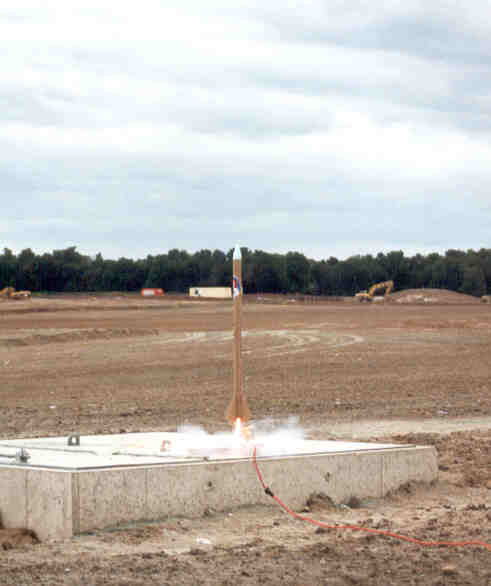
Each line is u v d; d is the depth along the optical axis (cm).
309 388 2370
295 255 17550
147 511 850
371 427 1681
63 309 7850
